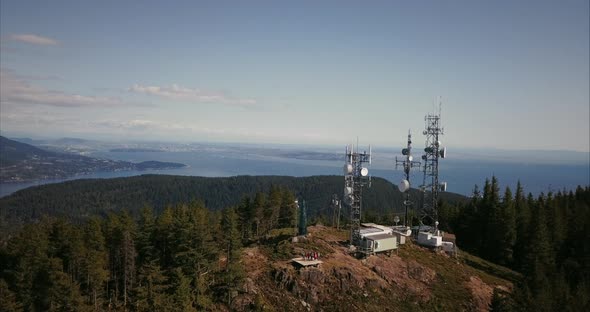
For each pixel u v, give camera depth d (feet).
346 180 192.44
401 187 228.84
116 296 154.71
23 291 143.02
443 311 156.66
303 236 195.42
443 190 219.00
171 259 170.71
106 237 181.37
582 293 159.84
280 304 144.56
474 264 209.36
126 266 156.46
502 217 243.19
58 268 145.18
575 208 283.18
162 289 148.15
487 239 248.93
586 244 225.56
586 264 210.59
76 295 138.51
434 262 192.95
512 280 198.90
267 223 276.21
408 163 225.97
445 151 217.77
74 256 152.76
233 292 145.79
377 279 163.73
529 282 171.32
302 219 199.72
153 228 181.37
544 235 219.00
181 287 139.33
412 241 214.48
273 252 176.45
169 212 218.18
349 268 163.94
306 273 155.74
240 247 179.42
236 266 146.41
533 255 209.77
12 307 134.51
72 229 178.40
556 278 177.68
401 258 185.37
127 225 184.85
